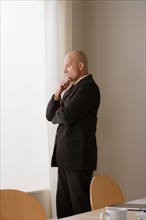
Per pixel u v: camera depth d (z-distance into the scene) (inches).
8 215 63.4
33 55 140.5
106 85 155.9
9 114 132.9
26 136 137.4
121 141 150.9
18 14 136.4
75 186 119.0
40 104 141.8
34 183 139.0
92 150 121.2
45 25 139.5
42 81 142.6
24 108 137.3
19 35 136.6
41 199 138.3
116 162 151.8
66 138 118.5
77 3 160.2
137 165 146.5
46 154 142.4
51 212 140.5
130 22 150.9
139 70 147.7
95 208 82.4
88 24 161.6
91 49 160.7
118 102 152.3
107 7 157.2
